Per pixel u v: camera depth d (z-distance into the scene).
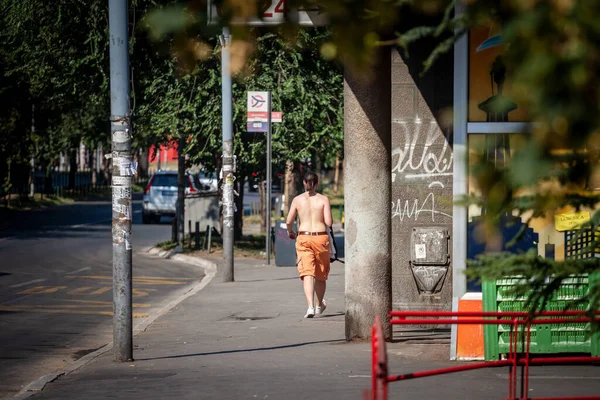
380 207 14.45
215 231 42.38
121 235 13.61
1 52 38.59
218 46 21.92
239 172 36.34
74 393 11.21
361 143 14.29
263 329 17.05
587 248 4.79
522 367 8.86
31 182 81.12
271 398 10.50
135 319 19.69
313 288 18.48
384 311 14.62
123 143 13.39
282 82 33.56
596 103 2.84
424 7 3.81
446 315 9.87
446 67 17.34
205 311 19.98
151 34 3.92
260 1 3.78
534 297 4.75
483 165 3.32
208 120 33.91
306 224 18.56
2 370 13.98
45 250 38.12
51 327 18.52
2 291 24.59
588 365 12.48
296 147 34.28
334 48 3.75
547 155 3.01
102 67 34.50
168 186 56.12
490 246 12.54
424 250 17.42
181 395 10.85
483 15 3.42
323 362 13.11
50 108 56.31
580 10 2.84
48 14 34.38
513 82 2.92
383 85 14.20
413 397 10.33
